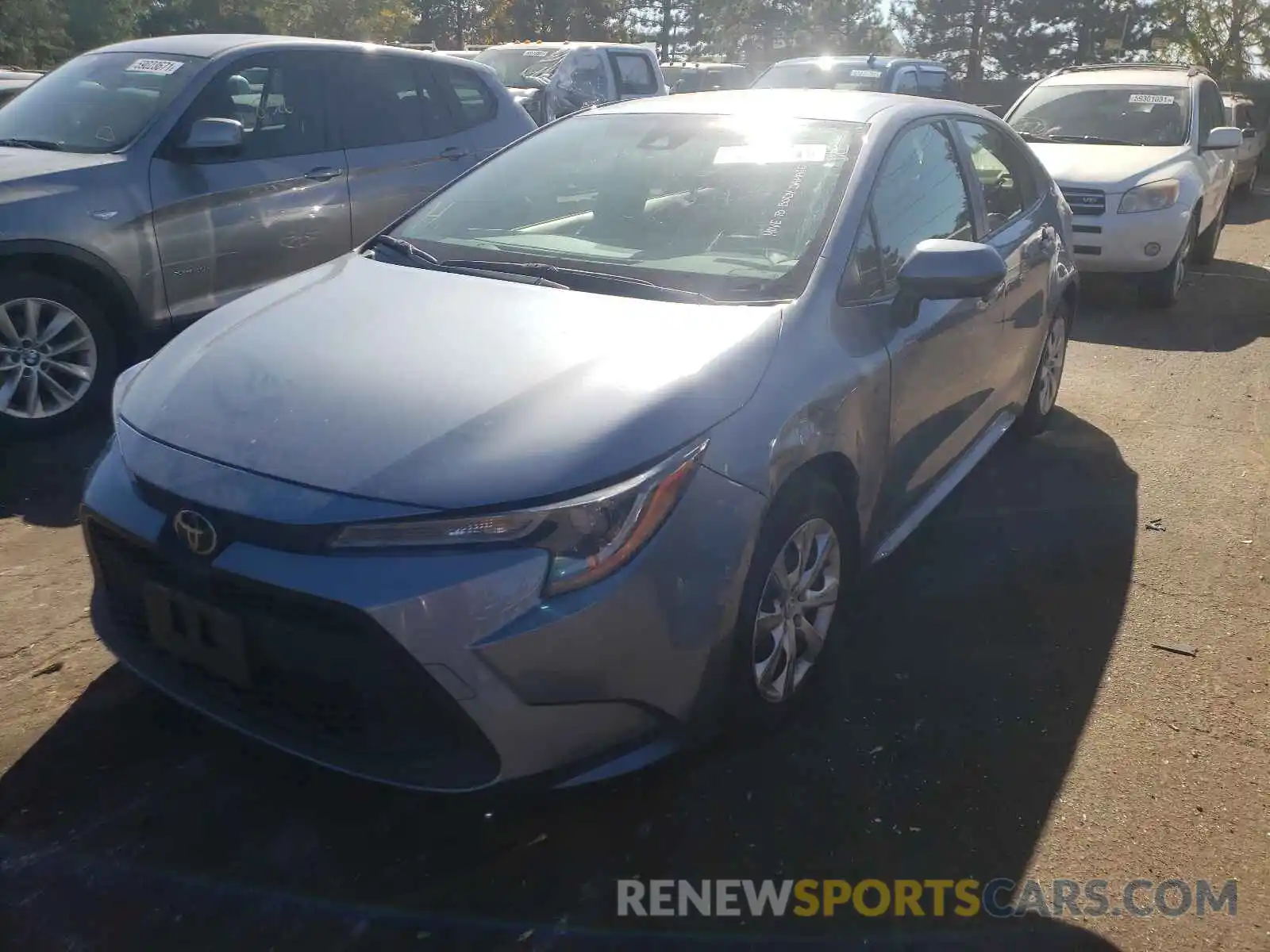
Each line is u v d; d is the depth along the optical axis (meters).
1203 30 30.86
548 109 11.75
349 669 2.37
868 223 3.45
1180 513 4.66
